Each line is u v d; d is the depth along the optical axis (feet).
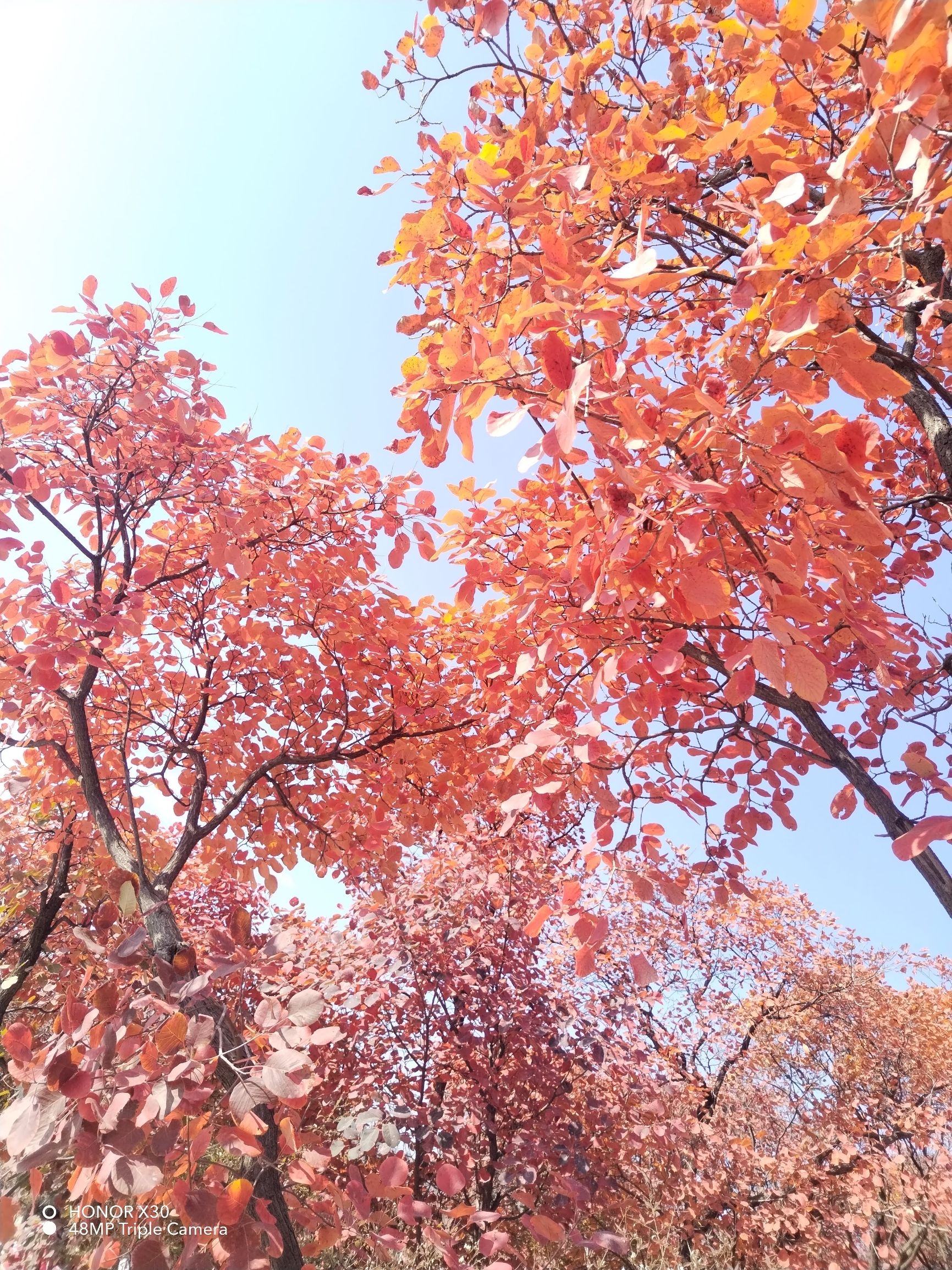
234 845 19.03
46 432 12.92
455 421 6.04
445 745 18.03
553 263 5.32
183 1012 8.20
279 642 16.31
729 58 6.07
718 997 38.17
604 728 7.34
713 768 12.21
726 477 6.68
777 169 6.29
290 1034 7.38
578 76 8.16
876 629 7.07
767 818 11.98
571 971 27.50
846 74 7.20
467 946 22.53
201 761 16.89
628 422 5.31
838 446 5.67
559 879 23.38
